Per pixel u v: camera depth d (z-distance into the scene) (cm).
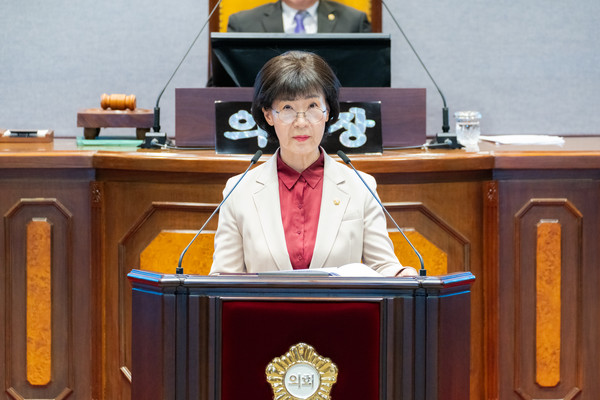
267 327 542
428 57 1274
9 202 898
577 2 1277
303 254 651
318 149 691
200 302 543
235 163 867
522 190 912
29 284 905
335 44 935
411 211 902
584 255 923
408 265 906
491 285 916
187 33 1261
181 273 590
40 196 898
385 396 543
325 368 543
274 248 649
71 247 902
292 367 543
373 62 942
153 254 898
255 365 543
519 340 922
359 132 898
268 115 667
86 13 1249
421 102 946
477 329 927
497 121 1286
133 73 1263
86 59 1255
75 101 1260
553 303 923
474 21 1272
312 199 667
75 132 1264
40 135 1018
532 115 1287
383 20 1266
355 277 547
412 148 949
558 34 1277
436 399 541
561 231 919
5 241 902
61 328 911
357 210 665
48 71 1254
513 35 1275
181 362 544
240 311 542
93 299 905
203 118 929
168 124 1274
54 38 1249
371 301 541
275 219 659
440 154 891
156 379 545
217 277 543
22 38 1248
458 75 1277
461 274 554
